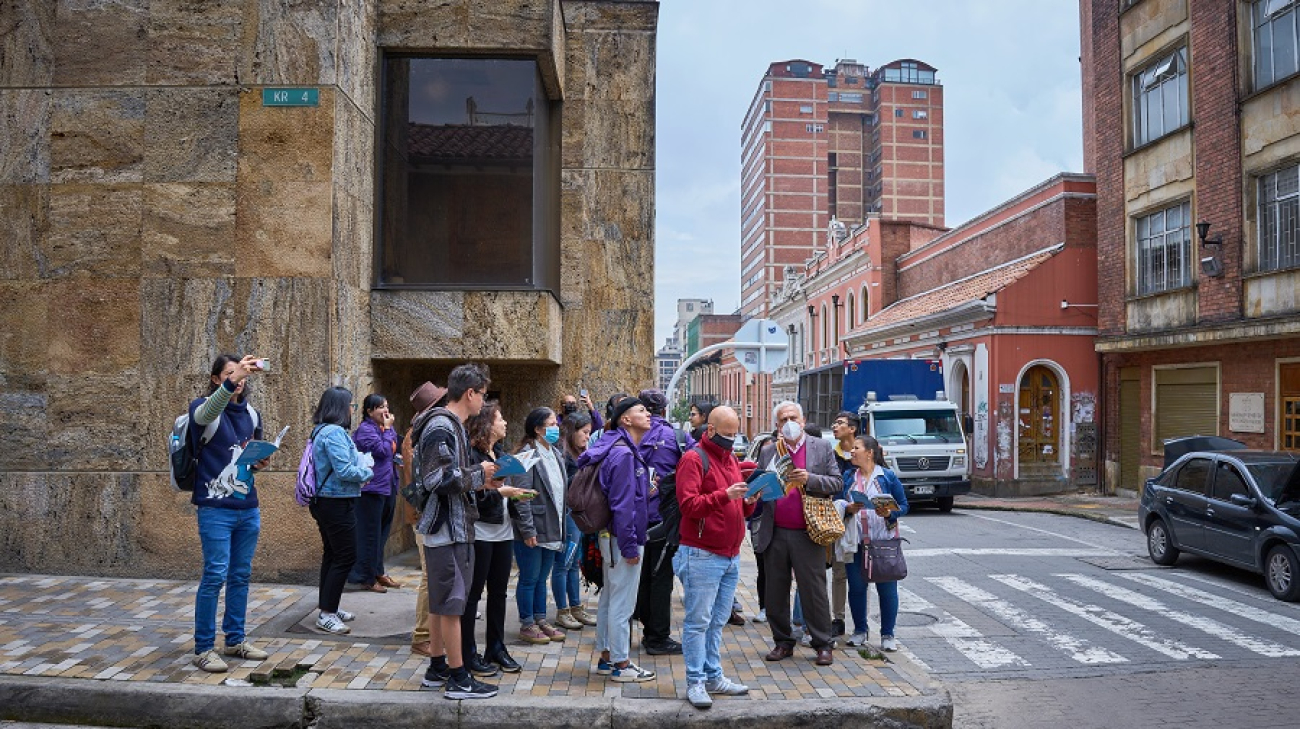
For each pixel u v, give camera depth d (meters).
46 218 8.22
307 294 8.20
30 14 8.33
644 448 6.16
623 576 5.80
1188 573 11.19
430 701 5.25
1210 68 17.53
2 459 8.09
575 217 11.82
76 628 6.43
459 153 10.12
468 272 10.03
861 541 6.78
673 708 5.31
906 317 29.59
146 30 8.30
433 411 5.42
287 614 7.07
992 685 6.53
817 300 46.50
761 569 7.59
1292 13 15.59
